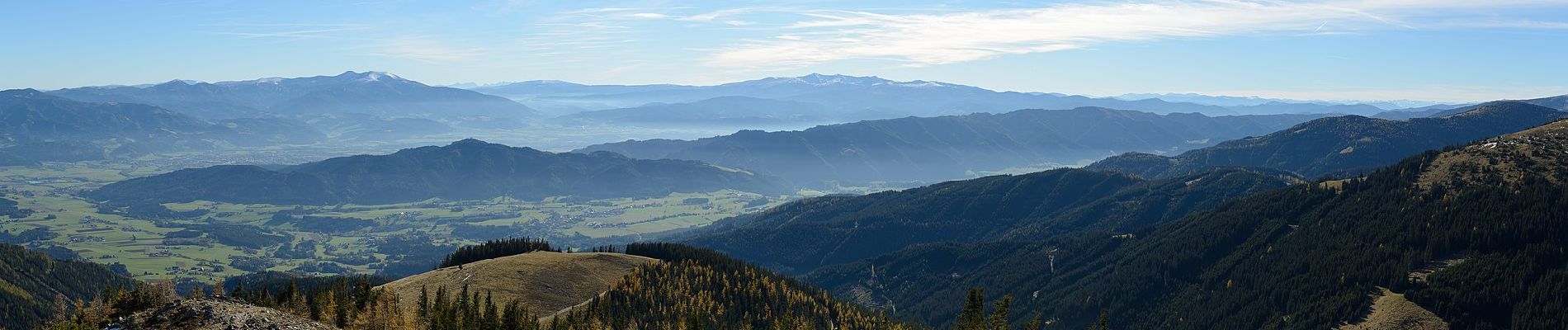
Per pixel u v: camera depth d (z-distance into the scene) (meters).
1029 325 183.25
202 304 117.50
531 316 194.38
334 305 168.62
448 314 167.25
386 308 172.88
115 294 174.75
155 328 111.31
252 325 112.88
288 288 178.00
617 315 190.25
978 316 166.75
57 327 154.25
